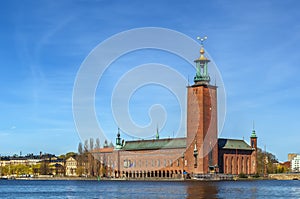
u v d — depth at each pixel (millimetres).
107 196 100312
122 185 150250
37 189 137750
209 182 177750
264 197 96375
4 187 154625
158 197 95000
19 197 105250
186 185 146000
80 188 137625
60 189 134500
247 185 149250
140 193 107625
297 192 112750
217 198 92375
